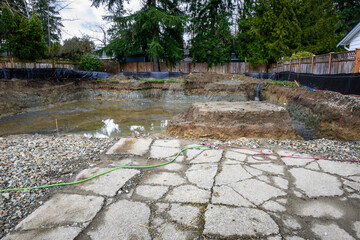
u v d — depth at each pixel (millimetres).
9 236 1812
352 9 24344
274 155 3576
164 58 21891
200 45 21906
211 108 5770
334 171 2949
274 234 1811
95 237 1794
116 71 22797
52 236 1803
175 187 2578
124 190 2537
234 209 2127
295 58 12969
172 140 4504
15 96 10078
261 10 18766
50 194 2496
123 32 20031
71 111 10430
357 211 2105
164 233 1835
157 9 19562
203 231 1843
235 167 3104
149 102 13977
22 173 3002
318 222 1956
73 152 3826
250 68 22031
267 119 5359
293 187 2541
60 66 16031
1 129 6969
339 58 8328
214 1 22156
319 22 16406
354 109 5855
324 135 6523
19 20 14195
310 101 8141
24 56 14414
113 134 6688
